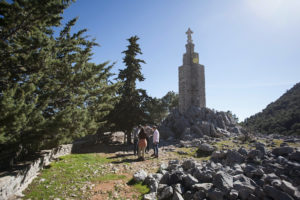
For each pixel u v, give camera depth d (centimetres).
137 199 571
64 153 1299
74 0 732
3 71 726
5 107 528
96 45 1037
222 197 488
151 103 2295
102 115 1330
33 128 681
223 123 2631
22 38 679
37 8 645
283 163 667
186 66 2877
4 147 680
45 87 847
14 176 580
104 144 2116
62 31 945
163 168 862
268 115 6456
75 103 995
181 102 2838
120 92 2162
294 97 6359
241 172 646
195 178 627
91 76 999
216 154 975
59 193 611
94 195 598
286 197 436
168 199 548
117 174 834
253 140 1559
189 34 3084
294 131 4275
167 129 2516
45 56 739
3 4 612
